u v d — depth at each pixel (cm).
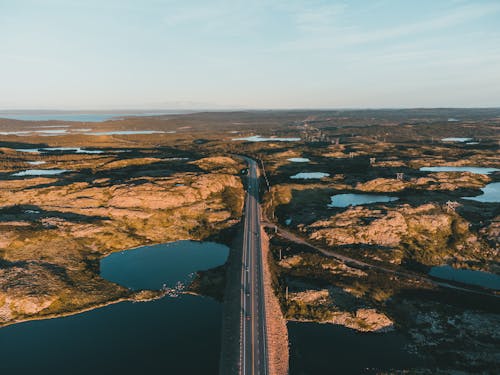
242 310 10581
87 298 11738
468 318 10594
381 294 11812
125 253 15200
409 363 8925
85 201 19138
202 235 16850
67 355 9075
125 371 8488
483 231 15838
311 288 12131
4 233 14425
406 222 16800
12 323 10475
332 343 9694
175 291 12294
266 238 16375
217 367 8588
